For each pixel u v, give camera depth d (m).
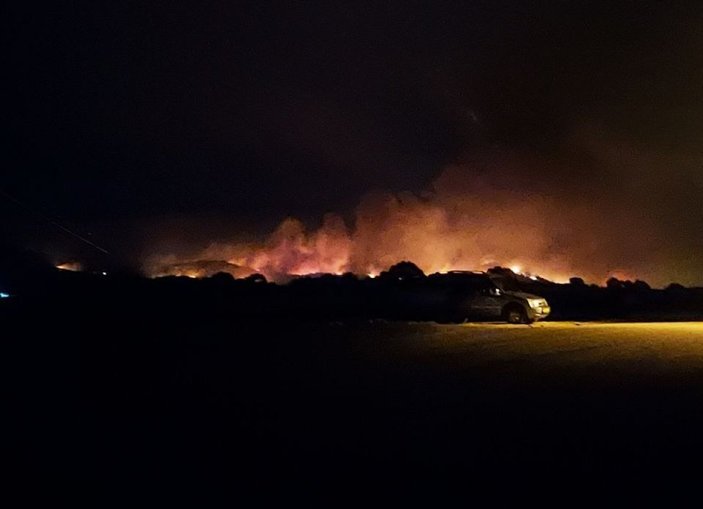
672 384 13.02
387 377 13.68
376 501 6.87
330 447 8.74
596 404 11.25
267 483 7.38
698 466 8.00
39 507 6.60
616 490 7.20
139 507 6.64
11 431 9.37
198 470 7.78
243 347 17.88
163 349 17.25
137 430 9.49
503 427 9.76
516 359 16.20
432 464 8.06
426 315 27.81
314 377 13.64
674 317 32.06
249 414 10.48
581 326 25.25
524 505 6.78
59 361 15.15
